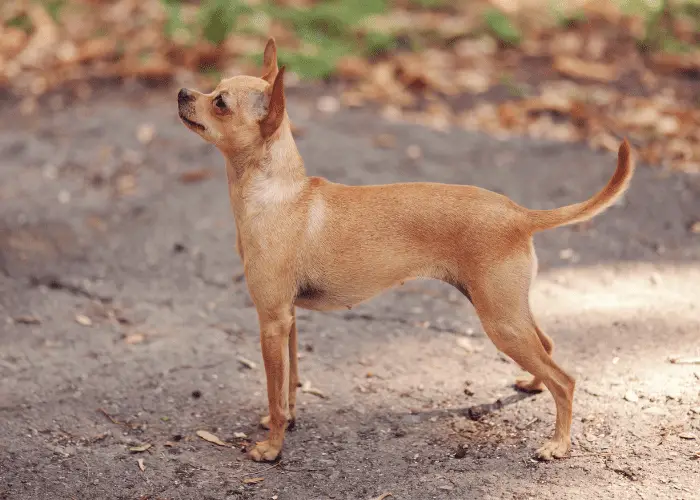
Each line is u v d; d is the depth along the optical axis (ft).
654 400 13.52
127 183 23.72
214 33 30.78
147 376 15.35
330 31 33.04
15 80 30.40
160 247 20.58
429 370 15.30
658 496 11.13
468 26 33.60
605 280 18.22
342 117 27.45
